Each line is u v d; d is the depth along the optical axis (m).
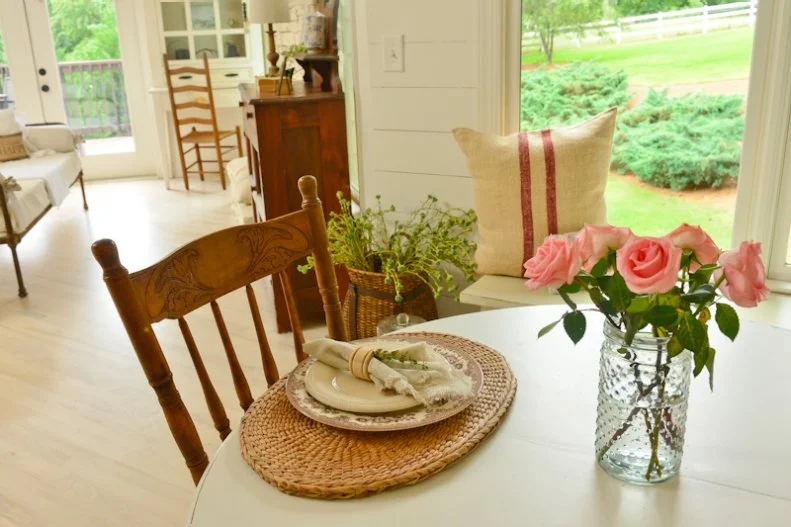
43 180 4.30
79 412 2.49
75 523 1.92
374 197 2.87
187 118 5.95
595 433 0.98
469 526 0.84
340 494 0.88
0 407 2.54
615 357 0.88
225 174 6.51
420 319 2.19
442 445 0.97
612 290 0.82
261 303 3.44
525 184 2.27
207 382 1.20
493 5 2.41
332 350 1.15
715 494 0.89
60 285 3.84
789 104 2.11
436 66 2.56
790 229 2.22
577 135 2.27
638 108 2.43
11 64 6.02
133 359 2.92
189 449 1.08
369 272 2.57
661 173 2.45
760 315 2.07
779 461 0.95
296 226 1.36
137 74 6.32
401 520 0.85
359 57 2.77
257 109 2.79
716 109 2.29
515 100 2.54
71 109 6.29
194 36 6.09
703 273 0.84
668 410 0.88
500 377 1.15
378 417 1.03
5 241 3.58
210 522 0.86
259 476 0.95
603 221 2.31
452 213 2.70
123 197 5.82
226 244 1.24
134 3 6.11
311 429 1.03
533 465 0.95
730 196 2.34
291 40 4.48
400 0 2.55
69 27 6.09
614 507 0.87
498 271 2.38
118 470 2.15
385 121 2.72
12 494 2.04
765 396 1.11
